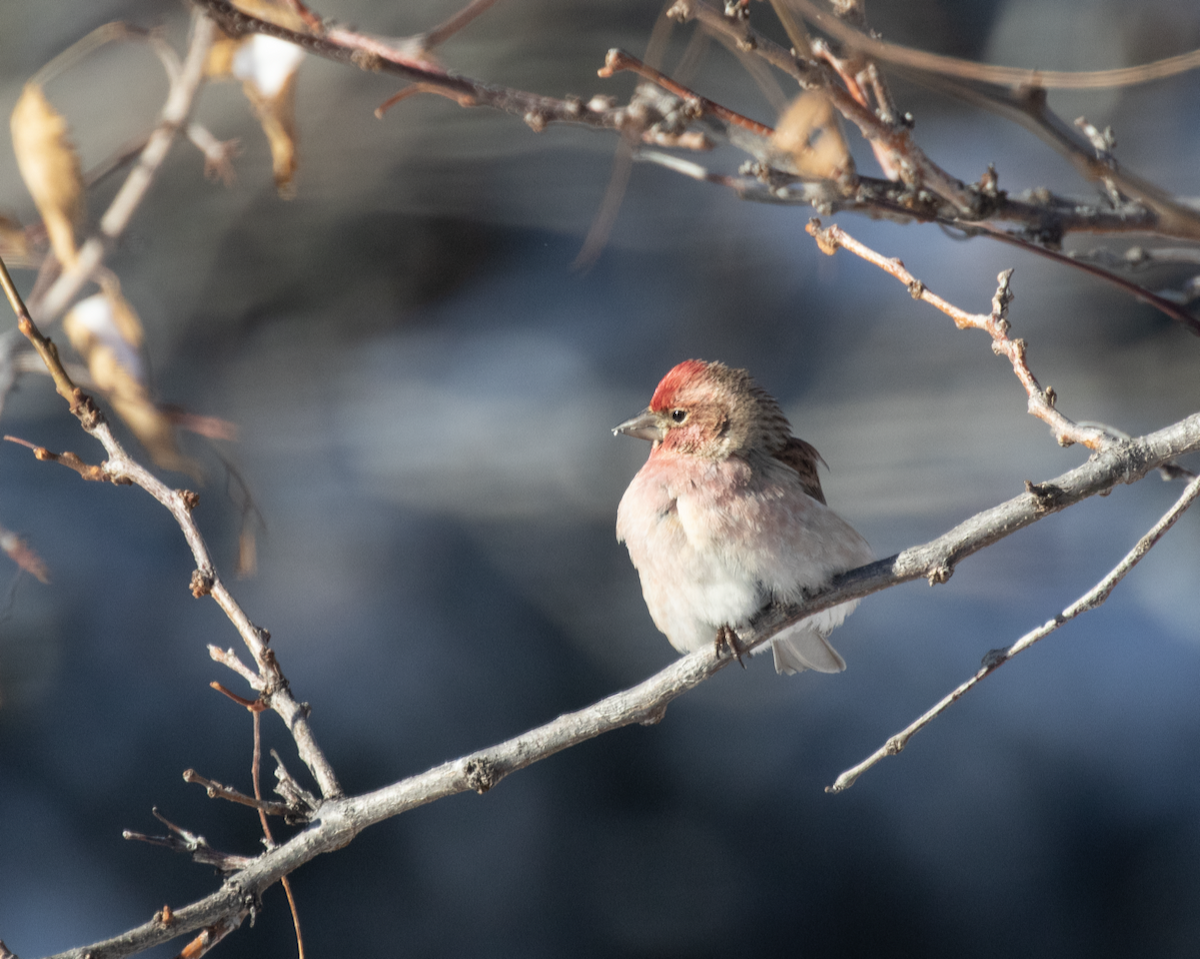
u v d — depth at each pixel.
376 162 14.42
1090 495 4.56
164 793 11.49
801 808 11.87
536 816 11.75
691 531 5.98
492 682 12.65
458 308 15.66
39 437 13.10
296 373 14.91
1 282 4.53
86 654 12.03
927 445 14.44
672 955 11.13
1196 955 10.88
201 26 5.89
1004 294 4.54
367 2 13.71
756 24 12.60
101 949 4.27
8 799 11.24
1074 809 11.80
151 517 13.08
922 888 11.46
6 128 13.24
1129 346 14.79
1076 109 14.91
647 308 15.83
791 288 15.70
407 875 11.38
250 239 14.41
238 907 4.45
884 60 4.28
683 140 4.91
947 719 12.39
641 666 12.70
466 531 13.99
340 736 12.05
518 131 14.41
